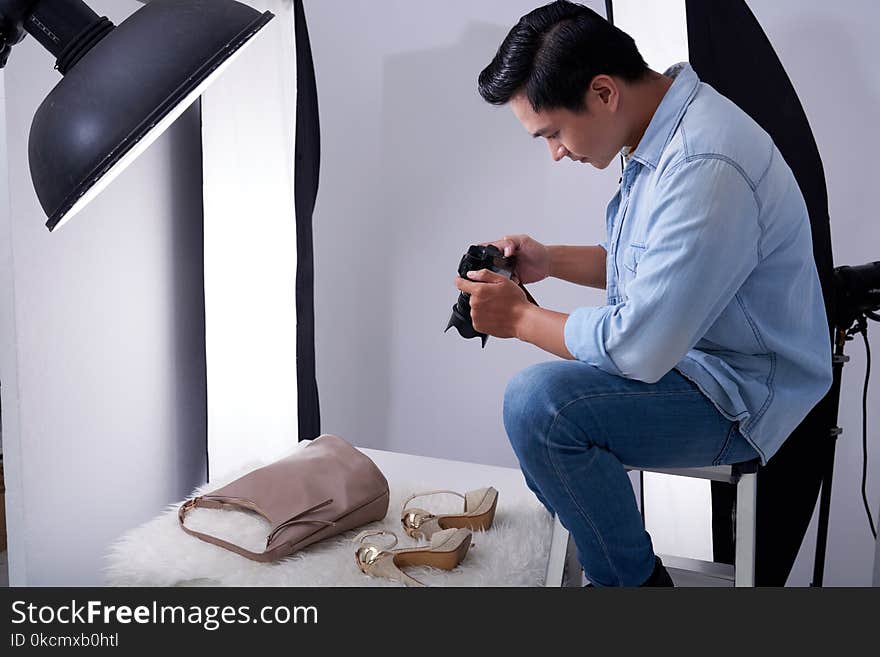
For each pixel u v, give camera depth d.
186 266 2.09
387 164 2.51
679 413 1.15
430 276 2.50
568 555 1.53
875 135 1.91
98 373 1.79
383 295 2.57
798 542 1.69
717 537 1.83
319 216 2.63
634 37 1.82
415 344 2.55
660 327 1.05
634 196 1.23
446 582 1.33
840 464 2.01
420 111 2.44
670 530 1.95
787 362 1.18
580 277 1.63
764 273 1.15
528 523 1.57
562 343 1.15
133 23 0.62
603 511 1.16
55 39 0.64
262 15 0.65
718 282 1.05
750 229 1.06
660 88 1.19
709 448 1.18
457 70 2.38
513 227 2.38
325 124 2.57
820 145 1.97
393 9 2.43
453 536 1.40
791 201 1.12
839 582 2.03
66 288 1.68
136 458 1.94
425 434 2.58
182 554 1.40
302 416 2.13
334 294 2.64
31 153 0.62
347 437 2.69
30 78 1.55
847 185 1.95
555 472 1.15
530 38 1.14
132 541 1.47
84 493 1.77
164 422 2.04
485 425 2.50
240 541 1.44
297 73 2.04
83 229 1.73
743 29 1.63
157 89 0.59
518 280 1.48
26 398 1.58
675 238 1.05
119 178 1.83
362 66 2.50
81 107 0.59
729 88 1.62
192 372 2.14
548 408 1.14
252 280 2.08
